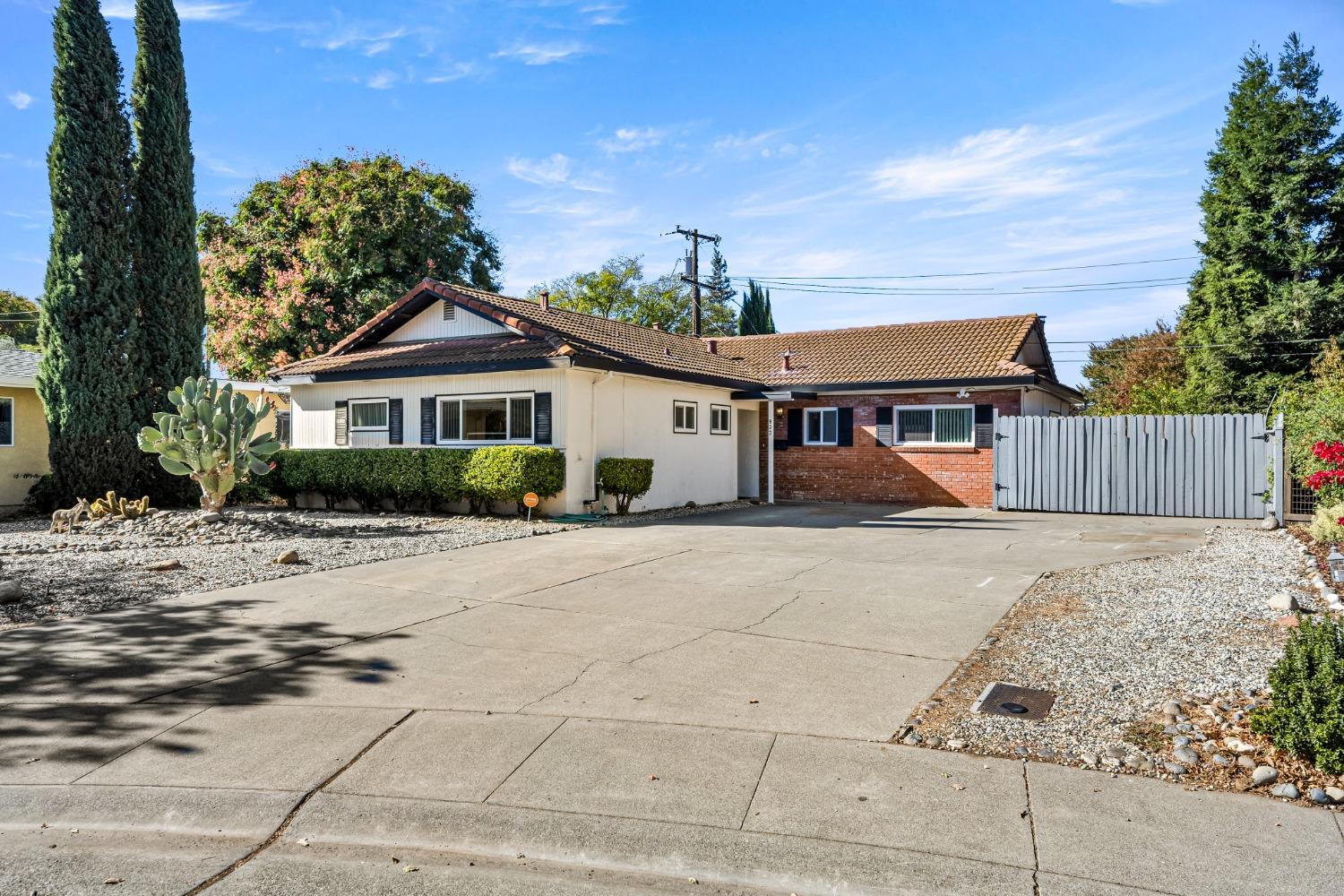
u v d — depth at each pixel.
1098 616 7.15
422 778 4.25
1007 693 5.25
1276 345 24.20
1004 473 17.86
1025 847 3.46
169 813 3.97
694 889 3.31
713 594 8.34
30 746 4.68
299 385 19.23
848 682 5.56
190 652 6.39
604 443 16.19
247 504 19.56
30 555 11.06
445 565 10.10
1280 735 4.16
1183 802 3.80
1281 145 24.52
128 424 17.30
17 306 42.56
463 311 18.02
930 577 9.12
